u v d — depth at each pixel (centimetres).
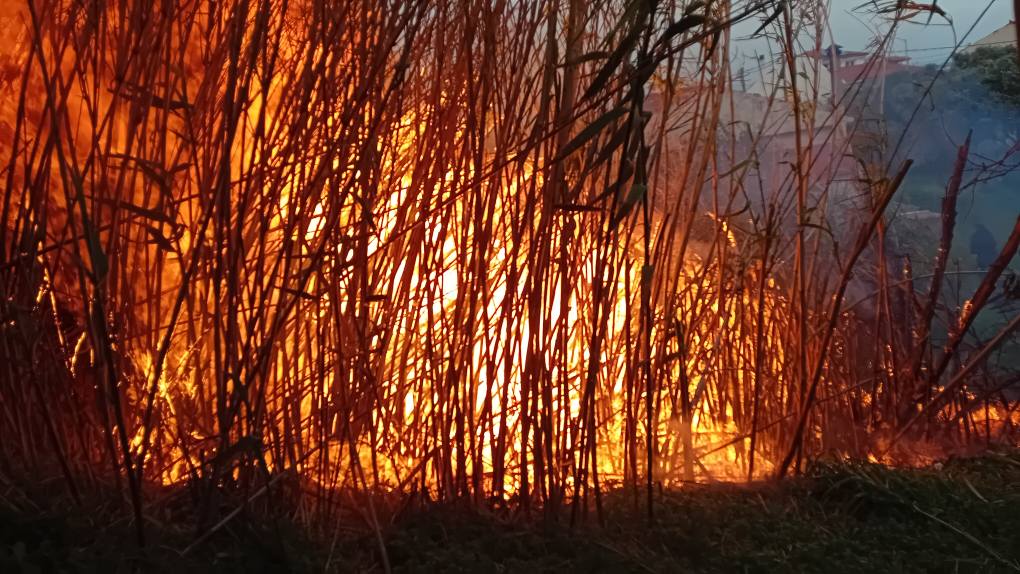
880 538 256
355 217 236
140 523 198
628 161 215
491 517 239
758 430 301
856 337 372
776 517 262
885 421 369
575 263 253
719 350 316
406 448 265
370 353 242
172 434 232
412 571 209
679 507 261
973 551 251
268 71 215
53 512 204
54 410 230
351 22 224
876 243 382
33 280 224
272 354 235
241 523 211
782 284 340
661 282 271
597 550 224
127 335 230
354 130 220
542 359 241
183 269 209
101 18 225
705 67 272
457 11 242
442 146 240
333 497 239
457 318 242
